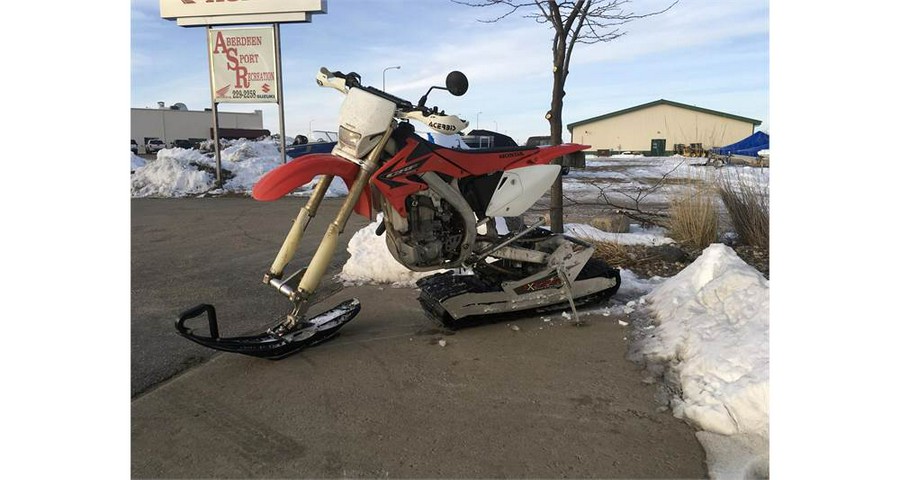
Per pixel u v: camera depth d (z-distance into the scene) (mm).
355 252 5617
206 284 5426
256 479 2277
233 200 13266
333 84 3662
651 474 2242
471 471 2295
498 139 14938
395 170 3348
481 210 3836
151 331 4070
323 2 13664
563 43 5801
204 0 13750
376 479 2262
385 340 3748
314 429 2645
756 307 3252
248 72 14094
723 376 2781
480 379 3131
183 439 2570
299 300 3438
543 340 3684
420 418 2721
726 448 2391
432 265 3703
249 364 3396
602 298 4312
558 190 6105
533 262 4043
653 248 5770
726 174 6508
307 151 17438
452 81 3346
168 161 15484
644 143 49688
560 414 2727
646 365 3252
